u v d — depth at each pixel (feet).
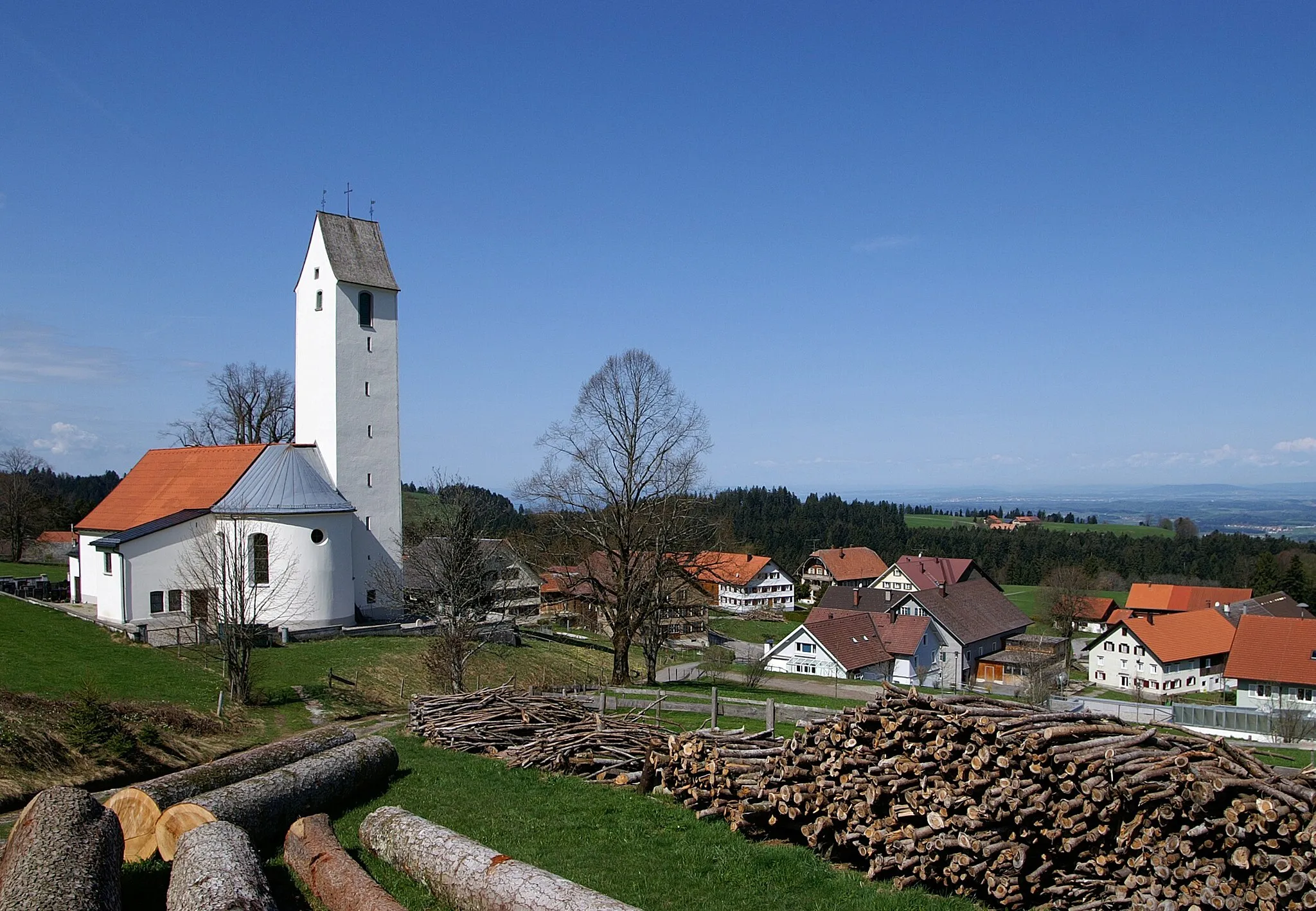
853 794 39.32
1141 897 32.22
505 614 171.53
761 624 312.71
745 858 40.96
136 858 41.91
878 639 204.54
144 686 105.40
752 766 45.98
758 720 90.12
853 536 535.19
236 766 50.67
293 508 152.05
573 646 190.60
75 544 172.04
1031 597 407.85
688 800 49.78
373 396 172.65
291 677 121.90
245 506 146.72
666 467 131.64
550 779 58.39
